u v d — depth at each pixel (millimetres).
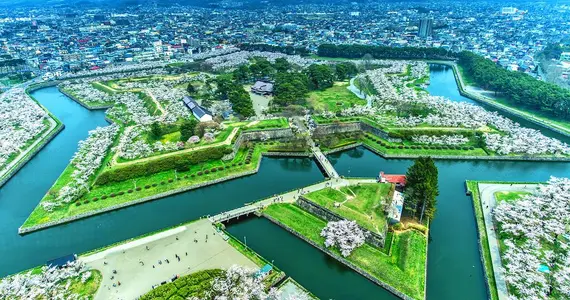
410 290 106750
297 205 150000
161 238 130125
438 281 114875
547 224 127000
